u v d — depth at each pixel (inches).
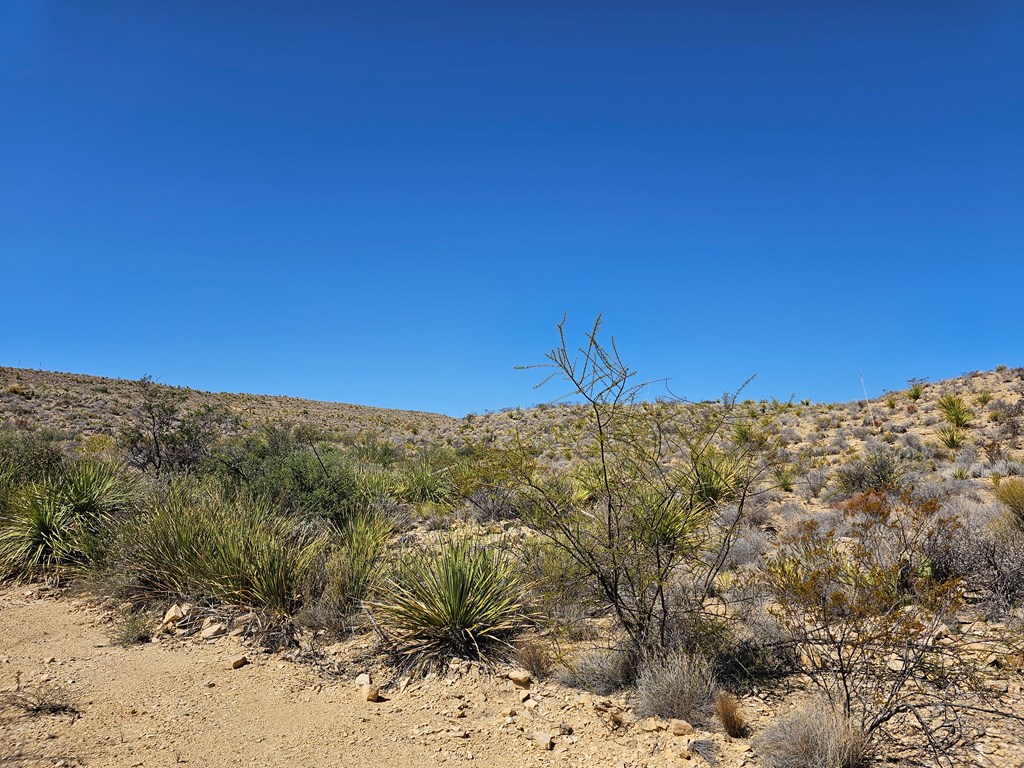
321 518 433.1
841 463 693.3
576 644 258.2
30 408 1427.2
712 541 301.9
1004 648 217.5
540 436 861.8
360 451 904.9
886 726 185.2
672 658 218.7
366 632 279.1
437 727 204.1
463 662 249.1
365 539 353.7
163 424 636.7
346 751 190.1
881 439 801.6
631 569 237.5
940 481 517.3
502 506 424.8
